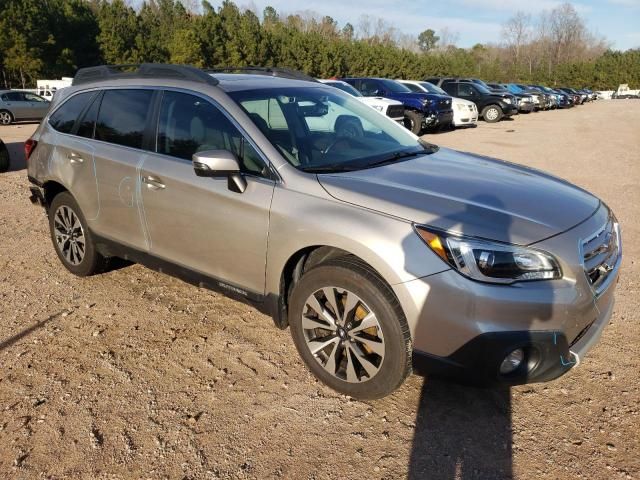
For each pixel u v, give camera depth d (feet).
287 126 11.29
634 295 14.23
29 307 13.51
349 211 9.21
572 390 10.12
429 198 9.25
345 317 9.39
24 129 62.54
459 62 251.80
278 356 11.32
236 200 10.48
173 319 12.87
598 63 287.48
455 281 8.26
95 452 8.64
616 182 29.27
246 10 189.47
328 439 8.91
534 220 8.86
